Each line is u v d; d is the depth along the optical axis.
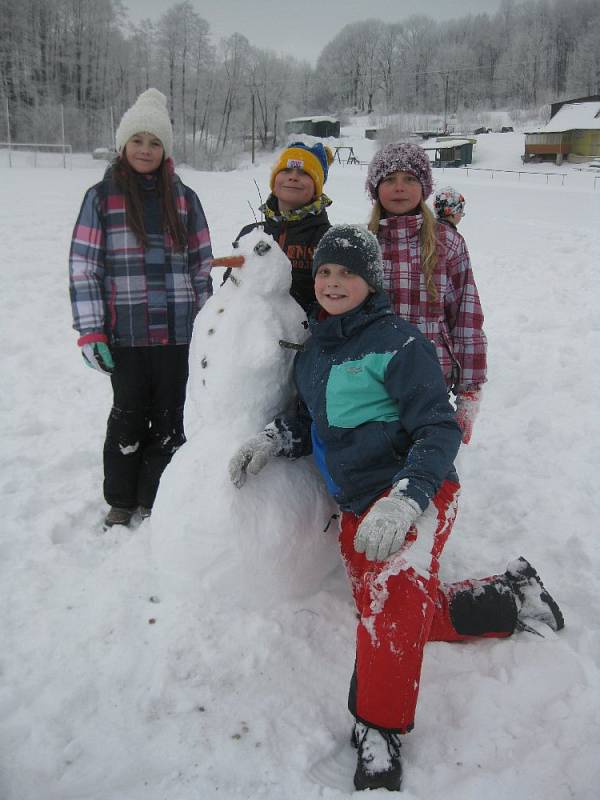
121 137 2.90
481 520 3.25
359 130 81.69
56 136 56.56
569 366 5.53
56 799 1.81
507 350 6.07
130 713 2.07
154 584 2.61
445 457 1.97
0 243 11.34
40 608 2.51
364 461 2.15
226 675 2.21
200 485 2.35
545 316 7.18
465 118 77.25
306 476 2.45
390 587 1.94
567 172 42.12
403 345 2.11
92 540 2.99
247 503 2.30
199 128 68.12
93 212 2.91
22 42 65.31
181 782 1.85
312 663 2.28
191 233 3.15
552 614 2.38
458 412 2.82
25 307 7.36
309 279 2.69
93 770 1.88
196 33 70.12
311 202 2.75
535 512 3.31
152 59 70.62
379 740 1.87
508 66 95.25
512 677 2.20
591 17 96.50
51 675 2.20
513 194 24.89
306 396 2.30
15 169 35.69
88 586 2.63
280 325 2.40
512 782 1.82
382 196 2.74
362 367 2.14
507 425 4.41
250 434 2.42
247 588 2.38
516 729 2.00
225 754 1.93
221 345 2.39
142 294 2.98
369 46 109.12
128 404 3.06
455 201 5.54
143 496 3.14
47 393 4.90
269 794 1.81
